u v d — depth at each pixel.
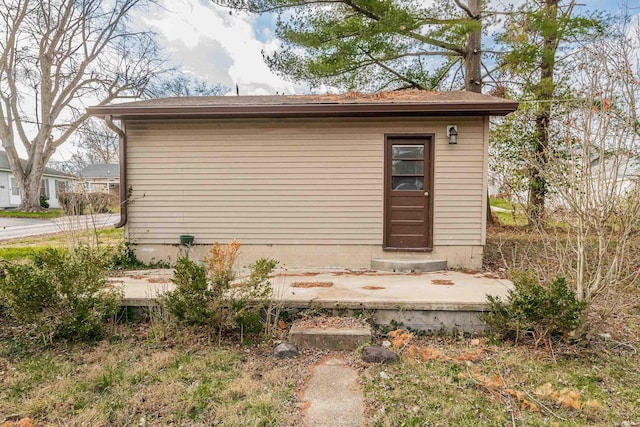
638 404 2.25
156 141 5.61
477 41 8.11
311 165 5.55
